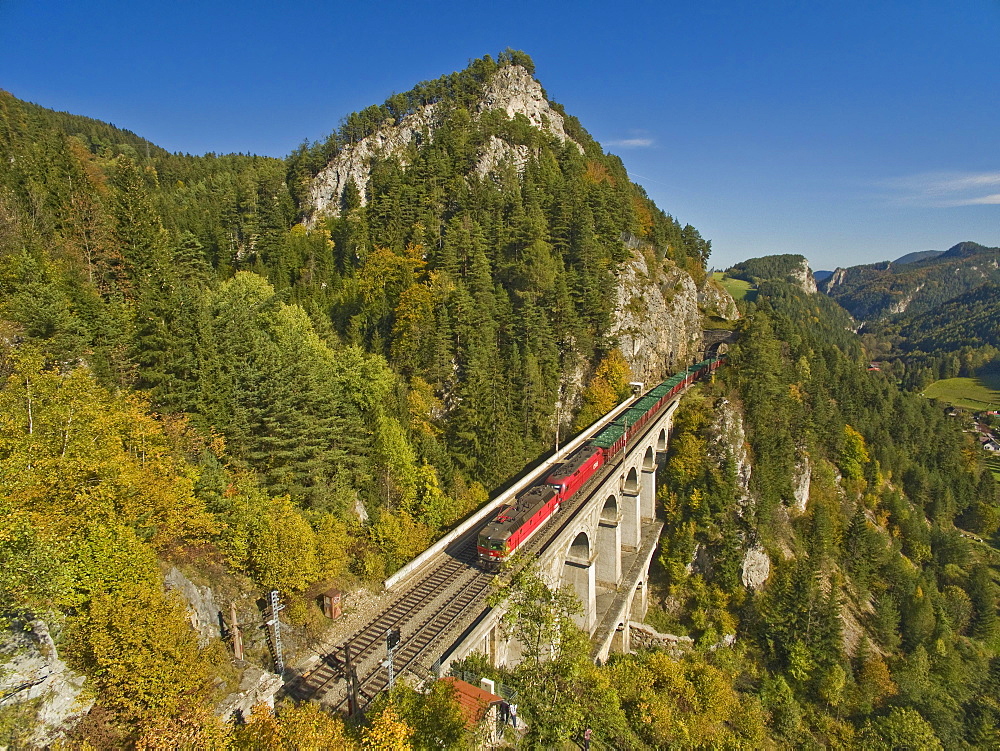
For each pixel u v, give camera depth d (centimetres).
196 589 3262
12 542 2147
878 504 11175
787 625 7475
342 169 14200
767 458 9244
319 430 4894
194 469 3731
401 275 9500
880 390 14675
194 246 7981
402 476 5722
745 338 11031
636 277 11806
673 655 7262
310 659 3647
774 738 6350
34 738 2178
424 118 15525
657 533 8475
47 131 11512
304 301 8875
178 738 2147
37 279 4369
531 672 2877
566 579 5853
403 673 3522
